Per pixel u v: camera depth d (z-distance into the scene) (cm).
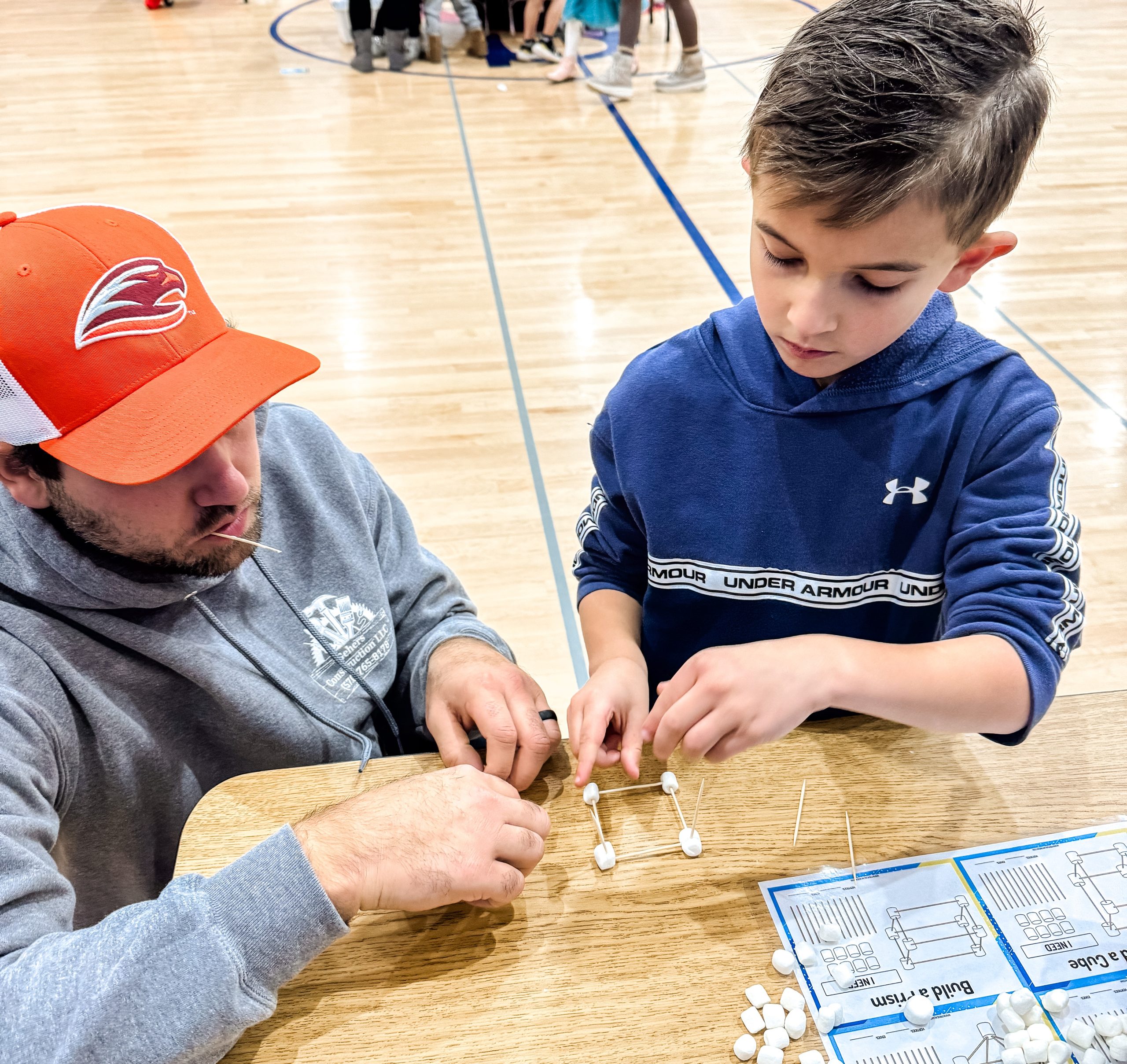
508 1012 66
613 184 413
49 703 81
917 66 64
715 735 73
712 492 99
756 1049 64
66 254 72
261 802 81
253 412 84
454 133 473
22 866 68
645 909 73
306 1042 65
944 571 95
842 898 73
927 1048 64
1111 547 219
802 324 72
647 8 652
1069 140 445
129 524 77
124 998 60
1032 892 73
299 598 103
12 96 521
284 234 373
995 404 88
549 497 239
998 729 79
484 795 75
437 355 297
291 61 581
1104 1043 64
